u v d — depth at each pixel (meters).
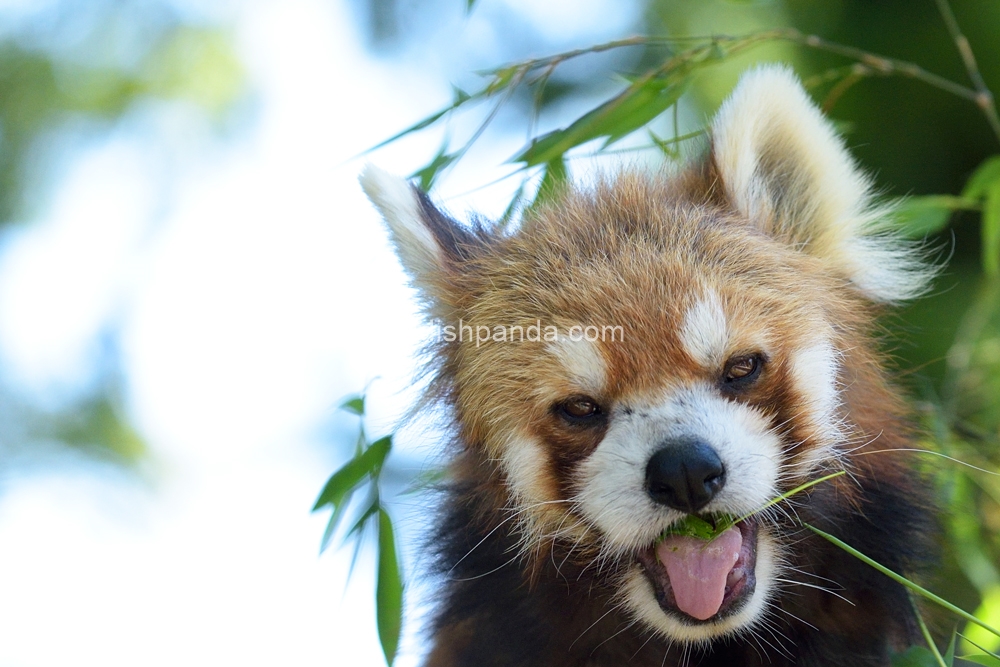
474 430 6.50
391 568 6.82
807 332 6.10
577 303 6.12
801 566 6.35
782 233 6.77
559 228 6.77
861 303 6.91
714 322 5.85
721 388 5.88
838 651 6.48
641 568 6.27
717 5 14.77
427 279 6.92
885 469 6.53
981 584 7.37
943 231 12.01
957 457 7.54
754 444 5.79
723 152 6.80
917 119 12.96
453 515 6.89
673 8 15.11
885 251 7.14
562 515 6.22
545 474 6.14
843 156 6.81
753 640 6.55
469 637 6.81
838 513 6.31
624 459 5.78
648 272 6.12
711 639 6.44
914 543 6.61
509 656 6.64
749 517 6.10
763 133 6.82
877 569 6.46
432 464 7.07
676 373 5.84
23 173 18.30
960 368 8.55
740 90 6.82
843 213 6.76
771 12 14.04
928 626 6.71
